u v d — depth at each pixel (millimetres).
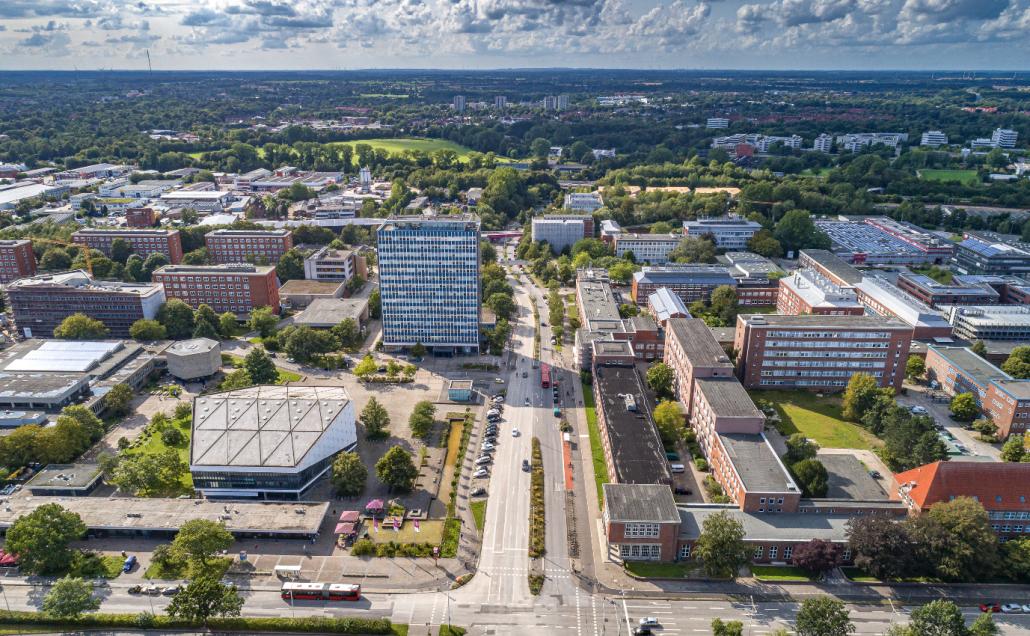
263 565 187625
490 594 178250
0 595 175750
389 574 184750
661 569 187500
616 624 169125
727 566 177250
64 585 165500
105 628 167625
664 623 169125
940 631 155250
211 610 162500
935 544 177500
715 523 182250
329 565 187750
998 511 192000
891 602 176125
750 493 196375
